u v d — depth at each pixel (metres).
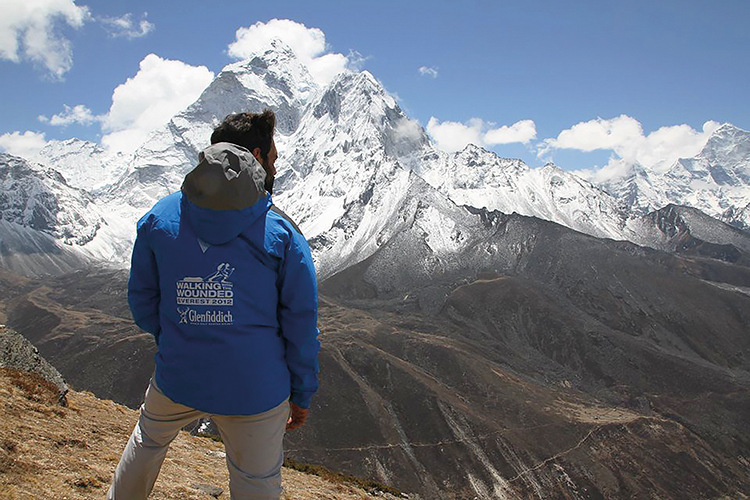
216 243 1.67
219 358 1.66
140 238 1.78
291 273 1.74
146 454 1.88
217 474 4.09
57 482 2.79
